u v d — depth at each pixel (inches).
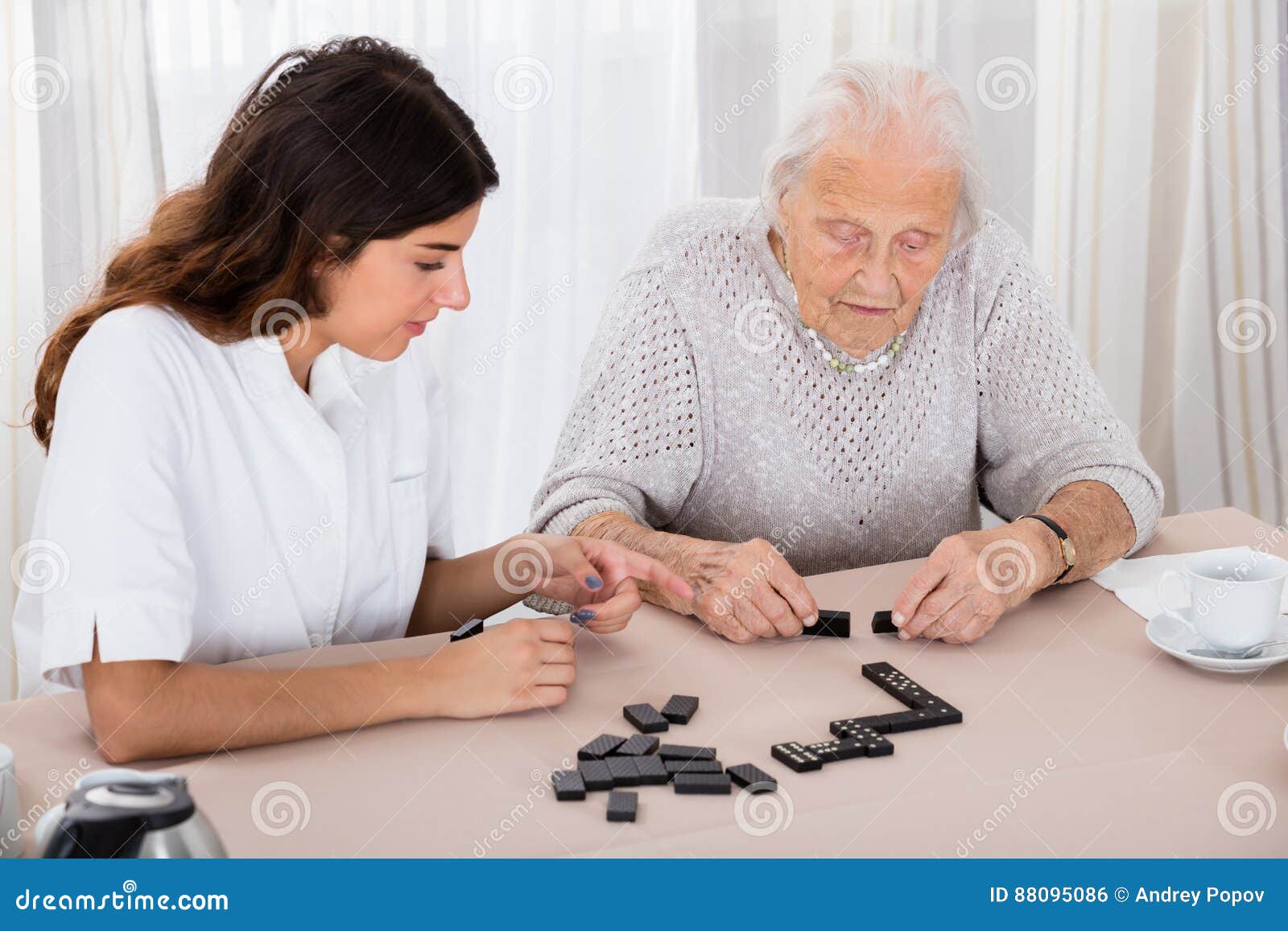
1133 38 126.6
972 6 123.7
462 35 117.0
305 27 114.0
